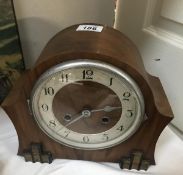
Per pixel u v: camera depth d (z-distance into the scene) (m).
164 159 0.62
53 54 0.46
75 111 0.54
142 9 0.71
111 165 0.61
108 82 0.49
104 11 0.83
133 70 0.46
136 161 0.58
